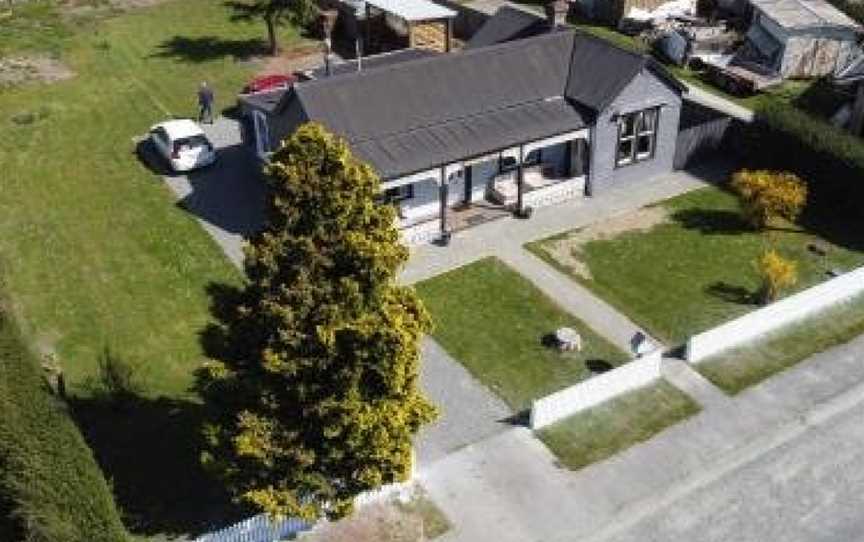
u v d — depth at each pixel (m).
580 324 31.19
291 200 19.86
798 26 46.69
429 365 29.28
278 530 23.08
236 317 21.28
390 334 19.75
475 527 23.88
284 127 36.09
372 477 21.48
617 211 37.53
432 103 35.78
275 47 51.25
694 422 27.19
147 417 26.83
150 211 37.12
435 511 24.25
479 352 29.89
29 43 52.69
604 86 37.03
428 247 35.12
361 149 33.91
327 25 47.84
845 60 47.72
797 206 35.41
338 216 19.94
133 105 45.88
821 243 35.53
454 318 31.36
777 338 30.42
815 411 27.62
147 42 53.12
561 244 35.34
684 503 24.73
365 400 21.02
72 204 37.62
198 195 38.28
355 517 23.94
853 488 25.22
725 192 38.75
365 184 20.27
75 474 20.80
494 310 31.78
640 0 53.12
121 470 25.02
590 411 27.48
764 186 35.28
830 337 30.50
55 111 45.03
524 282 33.16
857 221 36.72
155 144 41.28
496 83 37.06
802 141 37.66
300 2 49.16
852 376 28.94
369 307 20.58
